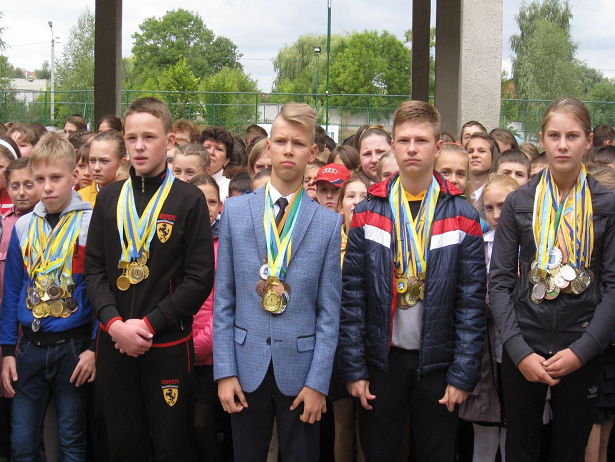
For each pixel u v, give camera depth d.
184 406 3.04
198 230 3.08
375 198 3.23
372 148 4.93
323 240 3.02
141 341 2.89
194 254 3.06
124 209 3.10
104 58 8.45
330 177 4.26
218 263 3.08
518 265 3.18
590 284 2.97
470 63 9.61
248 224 3.04
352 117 26.42
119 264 3.05
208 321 3.68
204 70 62.97
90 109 25.69
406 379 3.08
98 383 3.09
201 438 3.71
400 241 3.13
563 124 3.00
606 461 3.88
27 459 3.51
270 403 2.94
